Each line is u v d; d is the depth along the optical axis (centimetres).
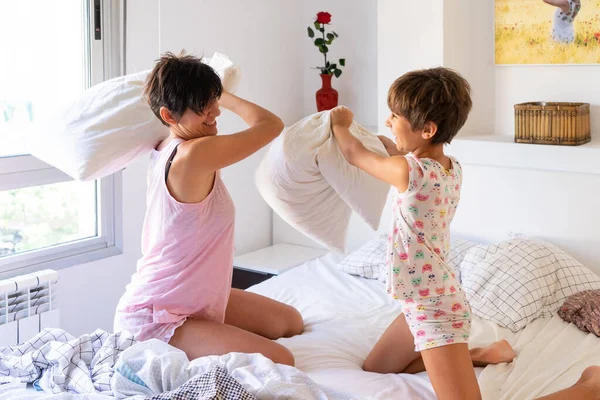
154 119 235
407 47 367
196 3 369
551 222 338
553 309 292
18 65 309
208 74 214
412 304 210
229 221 226
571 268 306
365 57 421
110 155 233
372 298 307
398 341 230
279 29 423
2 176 303
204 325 222
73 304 329
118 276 349
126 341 215
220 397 173
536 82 365
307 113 447
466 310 210
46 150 242
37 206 322
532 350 256
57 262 321
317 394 189
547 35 356
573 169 329
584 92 353
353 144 220
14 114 310
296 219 240
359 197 232
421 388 218
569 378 233
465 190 359
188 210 217
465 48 377
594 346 257
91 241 338
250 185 418
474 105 384
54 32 320
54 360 210
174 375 192
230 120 396
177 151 215
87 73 332
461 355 203
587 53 348
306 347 243
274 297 309
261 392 181
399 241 208
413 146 209
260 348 217
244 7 397
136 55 344
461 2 370
